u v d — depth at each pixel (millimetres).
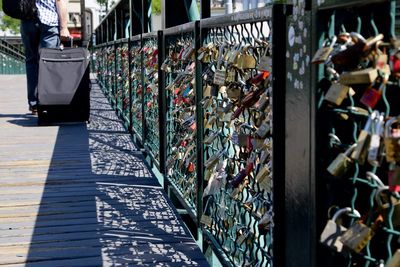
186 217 3461
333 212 1330
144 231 3072
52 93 7000
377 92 1151
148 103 4762
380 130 1137
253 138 1971
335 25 1325
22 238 2988
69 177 4367
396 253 1129
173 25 3932
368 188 1246
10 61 26156
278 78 1591
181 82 3250
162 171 3979
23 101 10406
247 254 2174
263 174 1793
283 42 1578
